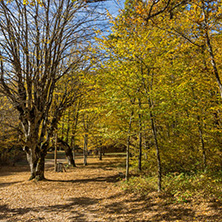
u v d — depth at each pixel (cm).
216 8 496
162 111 757
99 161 2458
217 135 912
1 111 1156
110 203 772
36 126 1230
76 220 631
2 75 995
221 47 749
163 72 833
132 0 371
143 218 601
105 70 972
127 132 978
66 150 2033
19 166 2533
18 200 855
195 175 893
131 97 835
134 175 1221
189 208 609
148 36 818
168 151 1026
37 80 1017
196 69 729
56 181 1225
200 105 869
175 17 600
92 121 1912
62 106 1364
